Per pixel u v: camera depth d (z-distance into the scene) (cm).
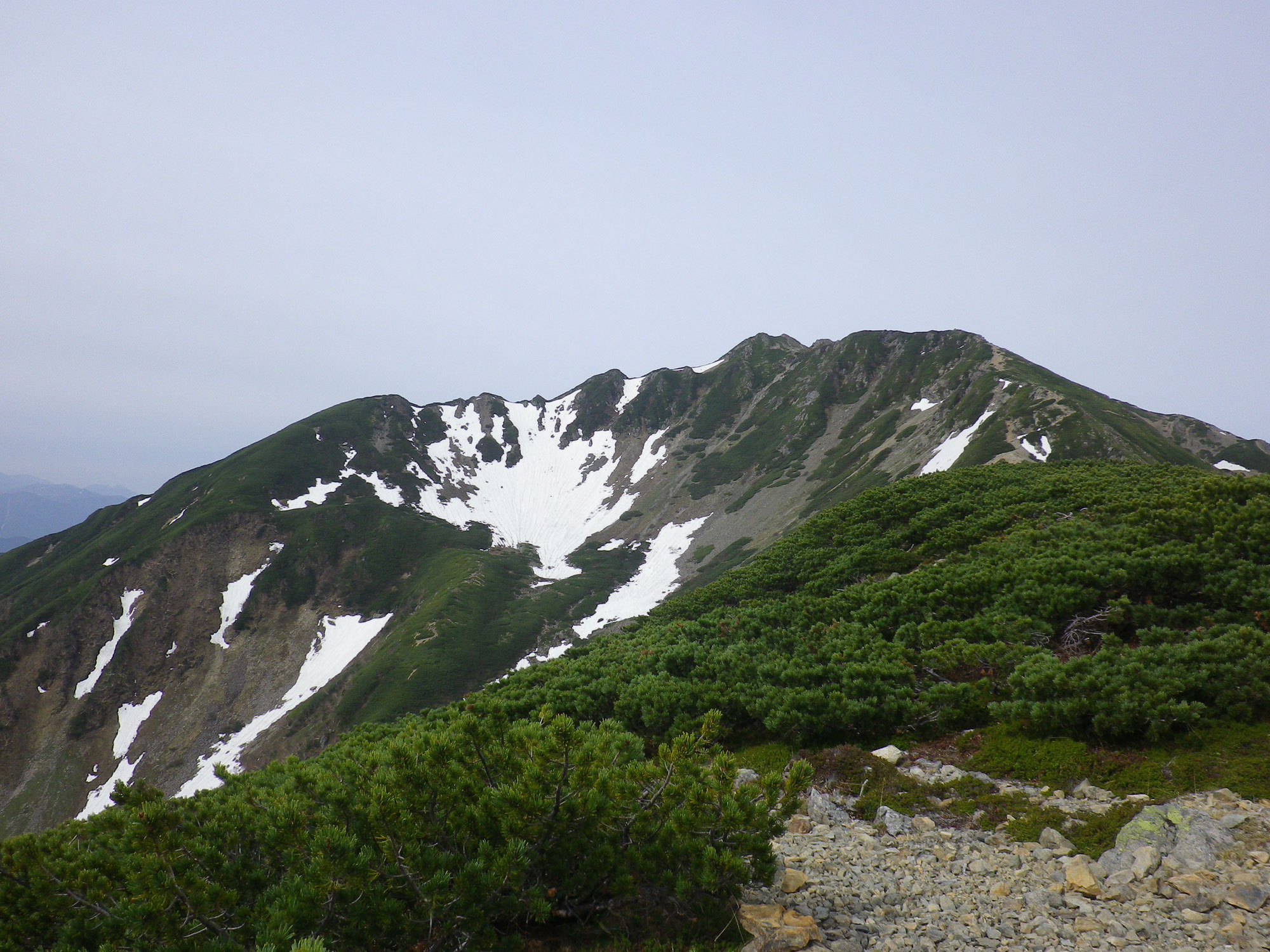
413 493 14212
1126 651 1147
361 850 546
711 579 10356
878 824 893
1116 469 2922
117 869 586
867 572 2403
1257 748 866
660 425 17600
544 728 742
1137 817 766
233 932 523
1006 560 1802
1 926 560
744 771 1099
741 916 634
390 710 7444
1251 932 595
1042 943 623
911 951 621
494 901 572
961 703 1147
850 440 12600
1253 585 1312
